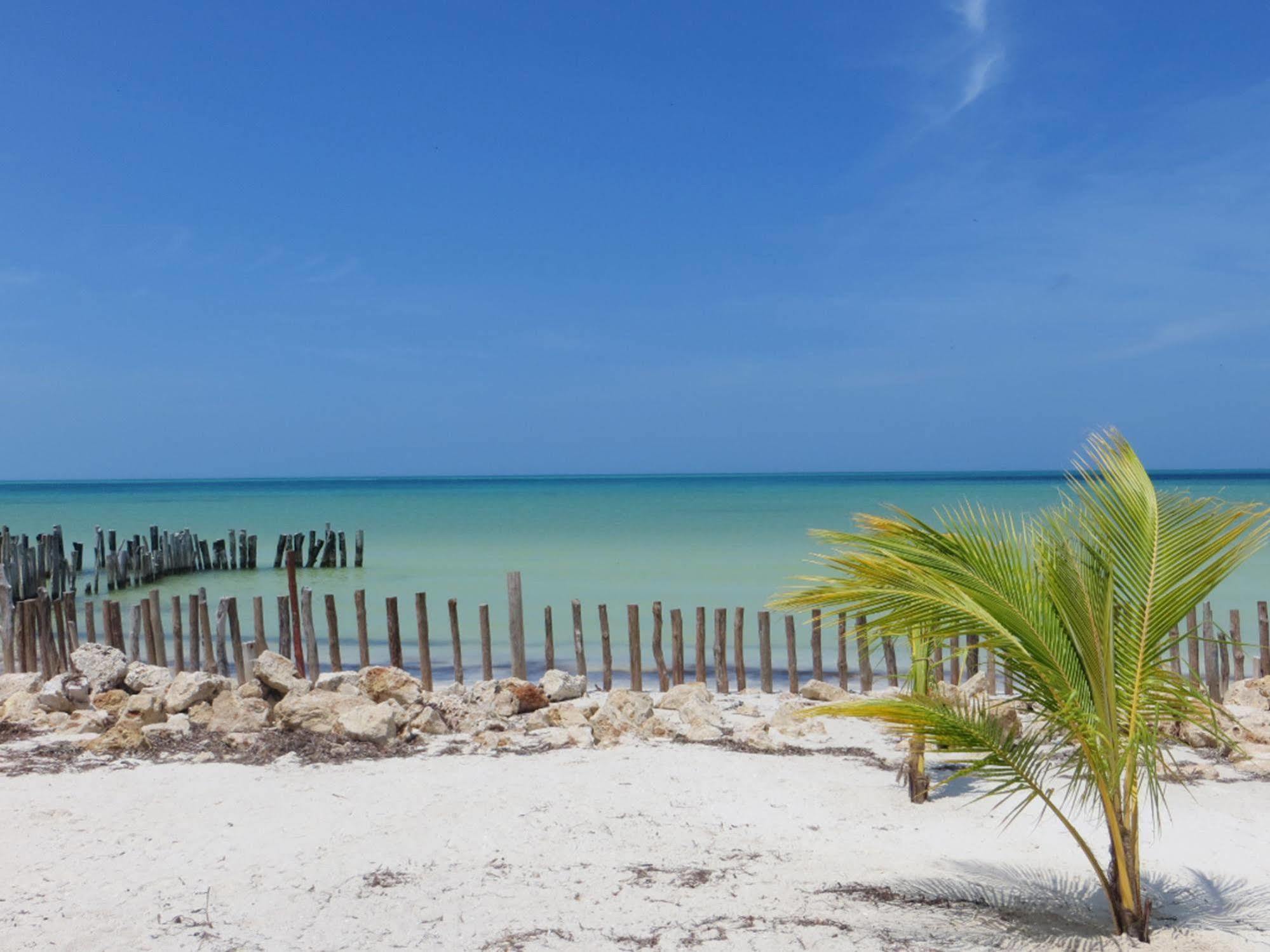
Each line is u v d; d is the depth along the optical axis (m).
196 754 8.79
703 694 11.34
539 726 10.02
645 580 25.36
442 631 19.39
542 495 91.19
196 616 14.24
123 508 69.75
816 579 4.84
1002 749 4.81
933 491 85.94
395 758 8.75
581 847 6.30
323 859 6.01
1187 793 7.66
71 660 11.19
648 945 4.76
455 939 4.84
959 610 4.54
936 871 5.93
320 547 30.59
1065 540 4.70
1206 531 4.54
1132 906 4.82
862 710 4.70
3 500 90.19
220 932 4.92
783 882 5.68
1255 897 5.50
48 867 5.86
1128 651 4.70
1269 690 11.05
